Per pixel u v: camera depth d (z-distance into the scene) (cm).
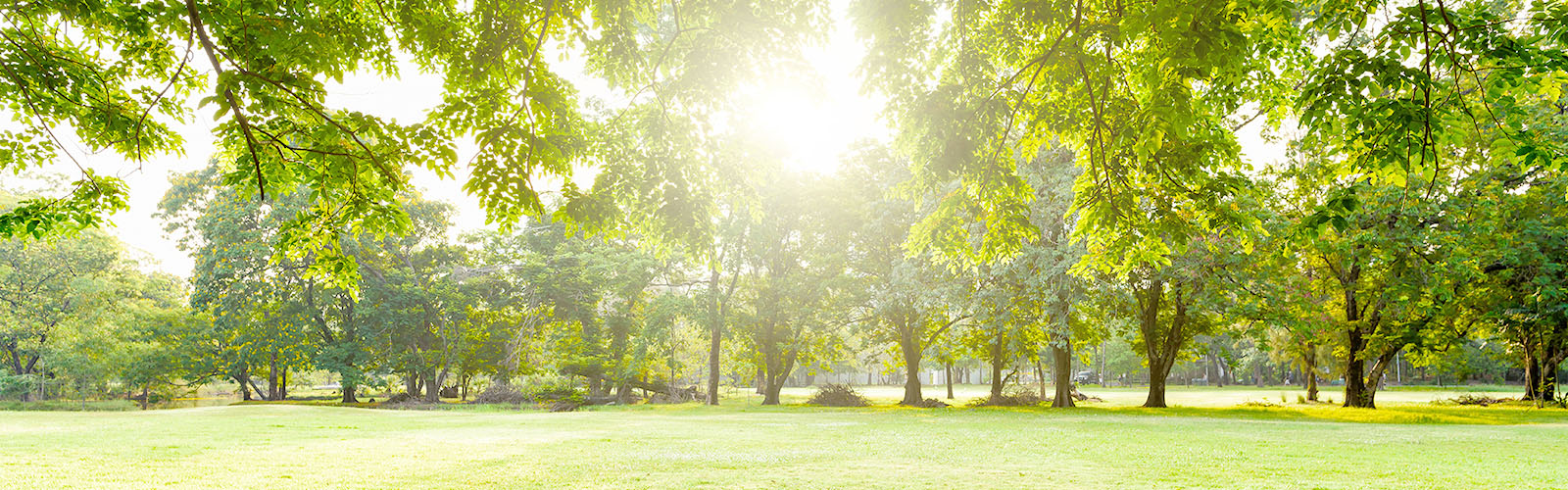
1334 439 1694
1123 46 862
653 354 4325
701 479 1028
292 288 4394
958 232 1112
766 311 3925
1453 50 552
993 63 1000
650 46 950
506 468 1149
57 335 4050
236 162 787
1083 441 1641
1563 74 579
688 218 993
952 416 2839
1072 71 872
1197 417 2656
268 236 4272
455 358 4562
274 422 2169
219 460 1251
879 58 950
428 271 4847
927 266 3309
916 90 981
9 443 1500
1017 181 1046
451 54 784
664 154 984
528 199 770
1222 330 3547
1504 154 587
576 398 4212
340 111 756
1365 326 3375
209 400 4978
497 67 781
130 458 1264
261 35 662
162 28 732
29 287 4338
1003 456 1335
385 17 813
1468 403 3875
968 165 1010
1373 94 575
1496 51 535
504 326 4703
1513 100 593
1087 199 1012
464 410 3859
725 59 902
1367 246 2719
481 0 773
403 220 841
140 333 4378
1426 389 6944
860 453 1385
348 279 897
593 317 4694
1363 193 2659
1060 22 835
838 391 4059
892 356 4219
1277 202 2967
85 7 718
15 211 866
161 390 4612
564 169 827
